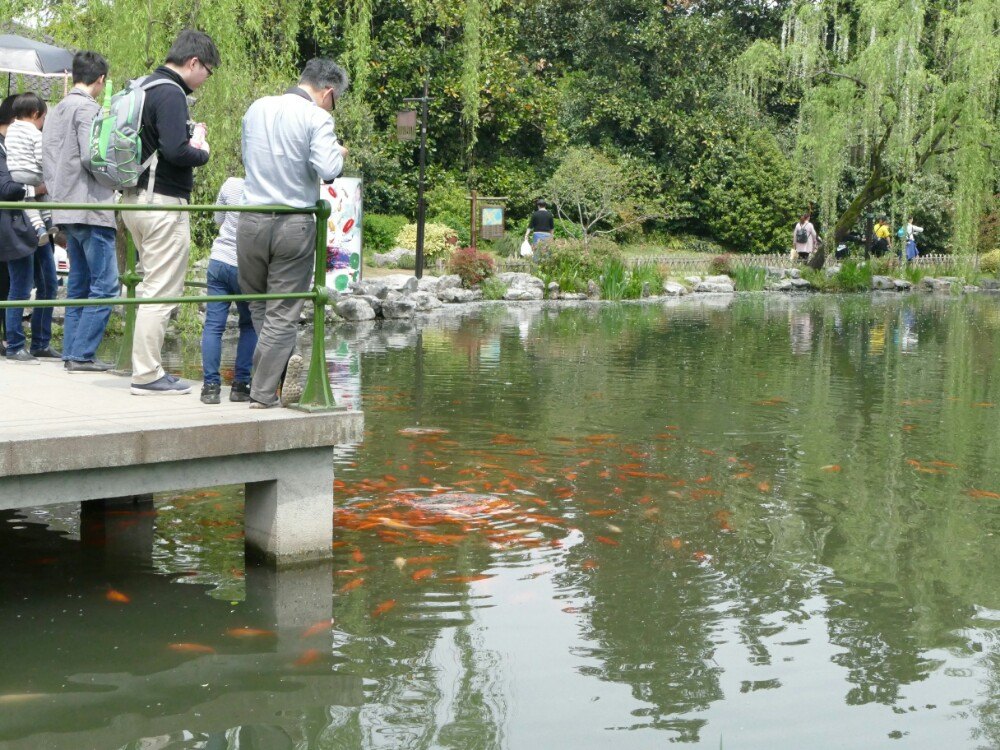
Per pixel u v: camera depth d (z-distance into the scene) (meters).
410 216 29.09
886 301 26.28
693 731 3.84
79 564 5.52
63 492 4.82
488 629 4.74
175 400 5.79
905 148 26.73
